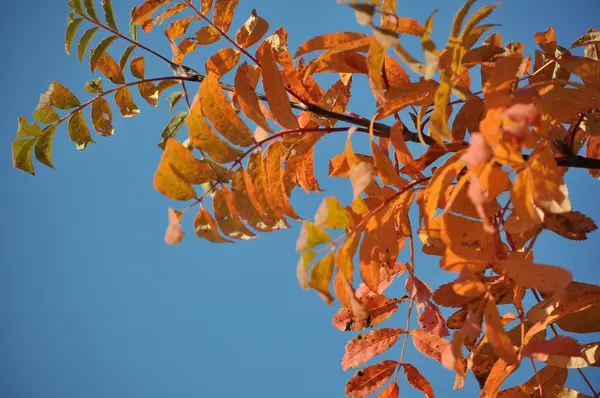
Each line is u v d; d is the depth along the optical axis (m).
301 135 1.71
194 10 1.75
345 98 1.73
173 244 1.62
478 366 1.71
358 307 1.58
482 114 1.70
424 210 1.62
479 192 1.54
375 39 1.58
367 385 1.74
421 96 1.64
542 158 1.58
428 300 1.71
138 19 1.75
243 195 1.64
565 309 1.65
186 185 1.63
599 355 1.63
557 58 1.71
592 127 1.74
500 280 1.66
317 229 1.58
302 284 1.57
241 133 1.66
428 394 1.73
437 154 1.67
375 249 1.64
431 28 1.54
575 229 1.63
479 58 1.71
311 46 1.65
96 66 1.78
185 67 1.77
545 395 1.69
